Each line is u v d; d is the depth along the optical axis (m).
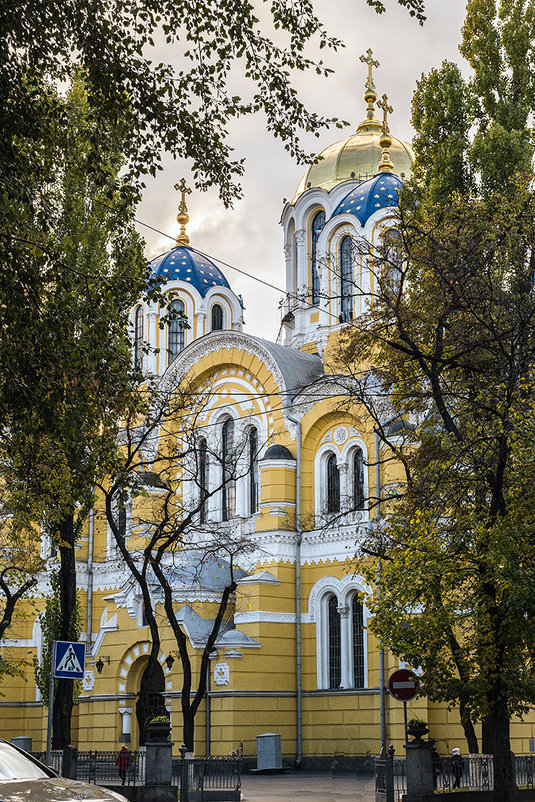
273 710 45.94
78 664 23.39
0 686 53.69
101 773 37.81
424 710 42.25
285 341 56.75
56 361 20.72
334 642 47.28
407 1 20.38
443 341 27.17
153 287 22.25
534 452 23.44
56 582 42.50
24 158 20.12
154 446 53.91
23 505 29.09
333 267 53.22
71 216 29.64
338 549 47.47
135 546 51.41
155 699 47.72
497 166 33.06
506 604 22.94
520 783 33.72
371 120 61.62
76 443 24.23
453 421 28.06
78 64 22.95
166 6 21.05
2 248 19.95
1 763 12.84
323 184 59.00
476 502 24.80
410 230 31.64
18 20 19.84
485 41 34.62
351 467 48.53
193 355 54.62
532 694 23.69
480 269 27.19
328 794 33.69
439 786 29.41
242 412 52.41
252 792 34.81
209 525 50.59
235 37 21.38
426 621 24.17
